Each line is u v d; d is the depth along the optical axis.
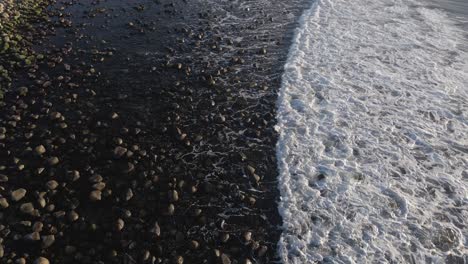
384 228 9.09
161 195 9.56
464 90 13.30
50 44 14.70
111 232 8.68
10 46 14.16
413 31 16.58
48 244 8.29
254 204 9.59
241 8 18.20
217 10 17.94
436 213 9.50
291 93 12.94
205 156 10.74
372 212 9.42
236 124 11.78
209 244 8.70
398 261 8.48
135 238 8.62
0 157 10.12
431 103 12.73
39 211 8.91
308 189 9.91
